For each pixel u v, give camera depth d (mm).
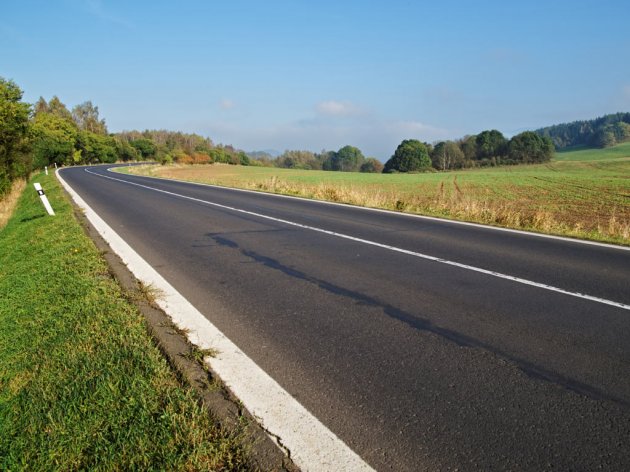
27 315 4359
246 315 4078
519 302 4418
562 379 2902
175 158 118938
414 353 3289
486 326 3799
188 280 5262
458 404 2605
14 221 14375
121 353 3146
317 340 3523
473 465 2088
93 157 99562
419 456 2154
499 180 49406
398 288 4898
